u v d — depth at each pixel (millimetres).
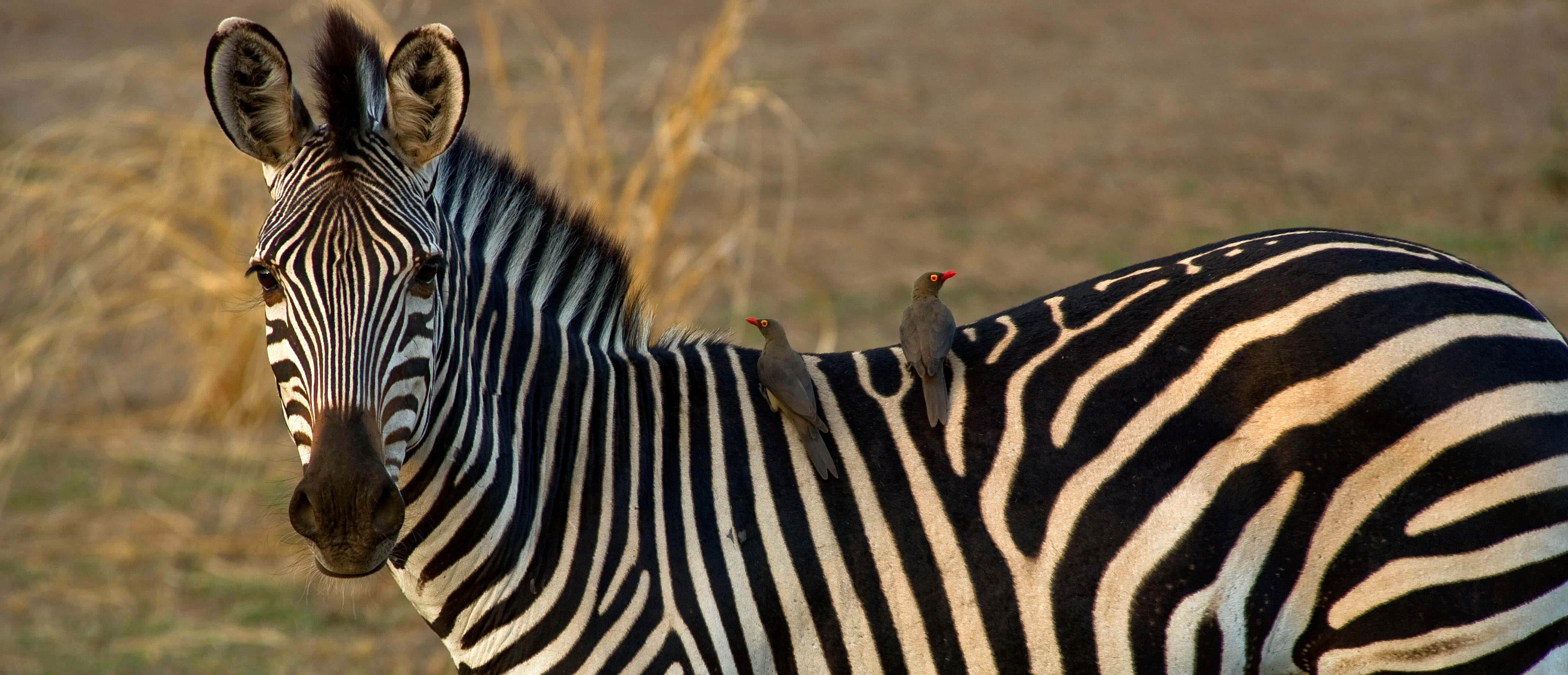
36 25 34000
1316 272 4961
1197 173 25625
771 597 4996
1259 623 4871
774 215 23203
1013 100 30766
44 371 15812
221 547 12453
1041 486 4973
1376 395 4711
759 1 35969
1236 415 4859
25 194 15055
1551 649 4766
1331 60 33562
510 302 5262
